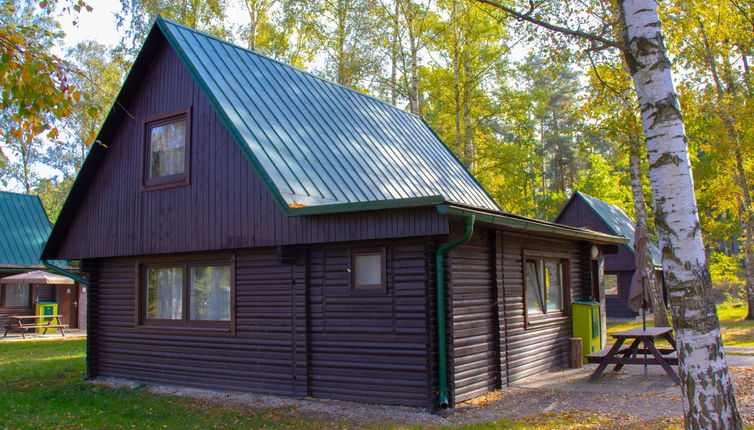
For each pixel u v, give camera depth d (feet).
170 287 40.14
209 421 28.35
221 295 37.24
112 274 43.24
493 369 34.06
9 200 91.40
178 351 38.55
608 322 91.35
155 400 33.73
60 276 81.25
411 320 29.81
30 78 24.35
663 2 59.16
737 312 96.12
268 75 41.78
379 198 36.83
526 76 83.15
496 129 122.42
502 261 35.94
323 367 32.45
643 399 29.68
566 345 44.32
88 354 42.86
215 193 35.86
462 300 31.58
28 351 60.49
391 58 82.33
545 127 184.55
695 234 19.88
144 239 39.70
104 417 29.73
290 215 30.63
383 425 26.37
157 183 39.01
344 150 39.34
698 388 19.22
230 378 35.81
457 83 80.79
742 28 65.82
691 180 20.38
